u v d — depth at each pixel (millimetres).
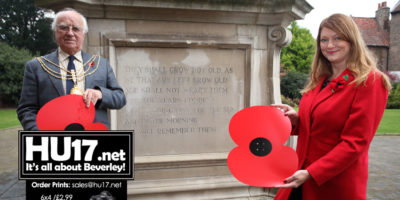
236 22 3182
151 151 3137
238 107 3328
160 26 3039
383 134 8922
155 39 3006
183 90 3178
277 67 3385
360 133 1328
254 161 1450
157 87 3113
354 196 1392
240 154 1470
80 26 1894
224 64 3264
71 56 1942
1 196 3701
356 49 1425
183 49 3143
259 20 3209
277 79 3385
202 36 3129
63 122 1670
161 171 3121
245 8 3012
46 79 1859
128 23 2969
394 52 31703
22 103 1861
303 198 1547
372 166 5375
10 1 27141
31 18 27688
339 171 1354
